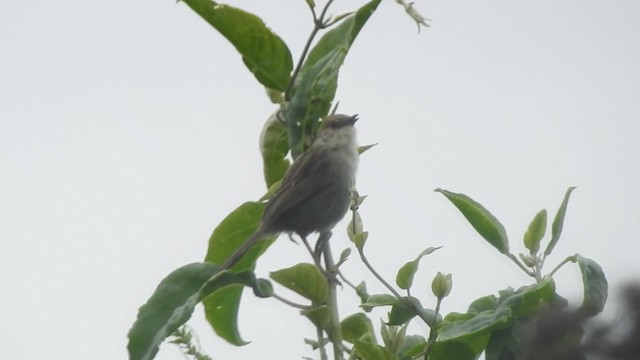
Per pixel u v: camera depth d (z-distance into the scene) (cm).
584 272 727
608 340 336
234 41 959
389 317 800
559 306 438
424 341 858
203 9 944
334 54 931
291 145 954
